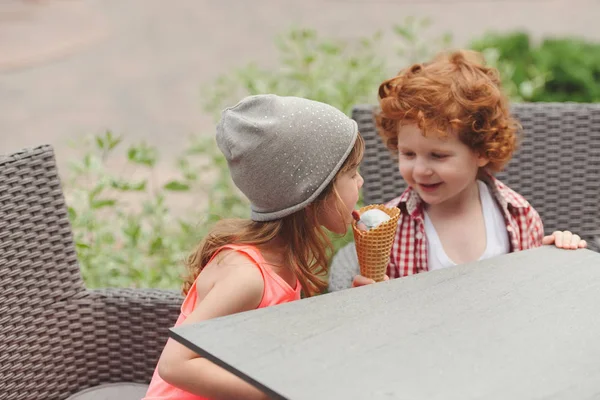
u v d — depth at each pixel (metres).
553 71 6.55
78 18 15.02
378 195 3.93
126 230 4.64
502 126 3.31
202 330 2.15
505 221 3.51
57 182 3.16
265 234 2.69
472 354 2.07
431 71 3.31
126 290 3.30
